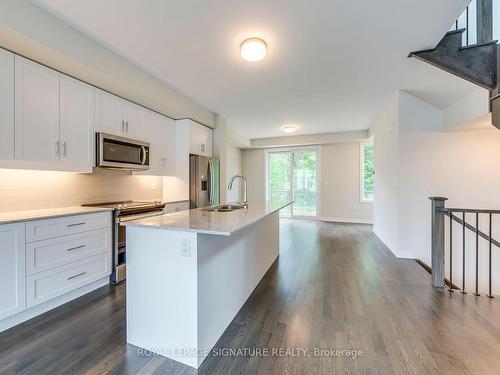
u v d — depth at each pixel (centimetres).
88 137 268
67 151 246
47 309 216
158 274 164
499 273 352
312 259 366
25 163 212
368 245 443
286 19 205
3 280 182
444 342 175
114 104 301
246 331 190
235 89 354
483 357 159
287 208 767
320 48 249
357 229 588
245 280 238
